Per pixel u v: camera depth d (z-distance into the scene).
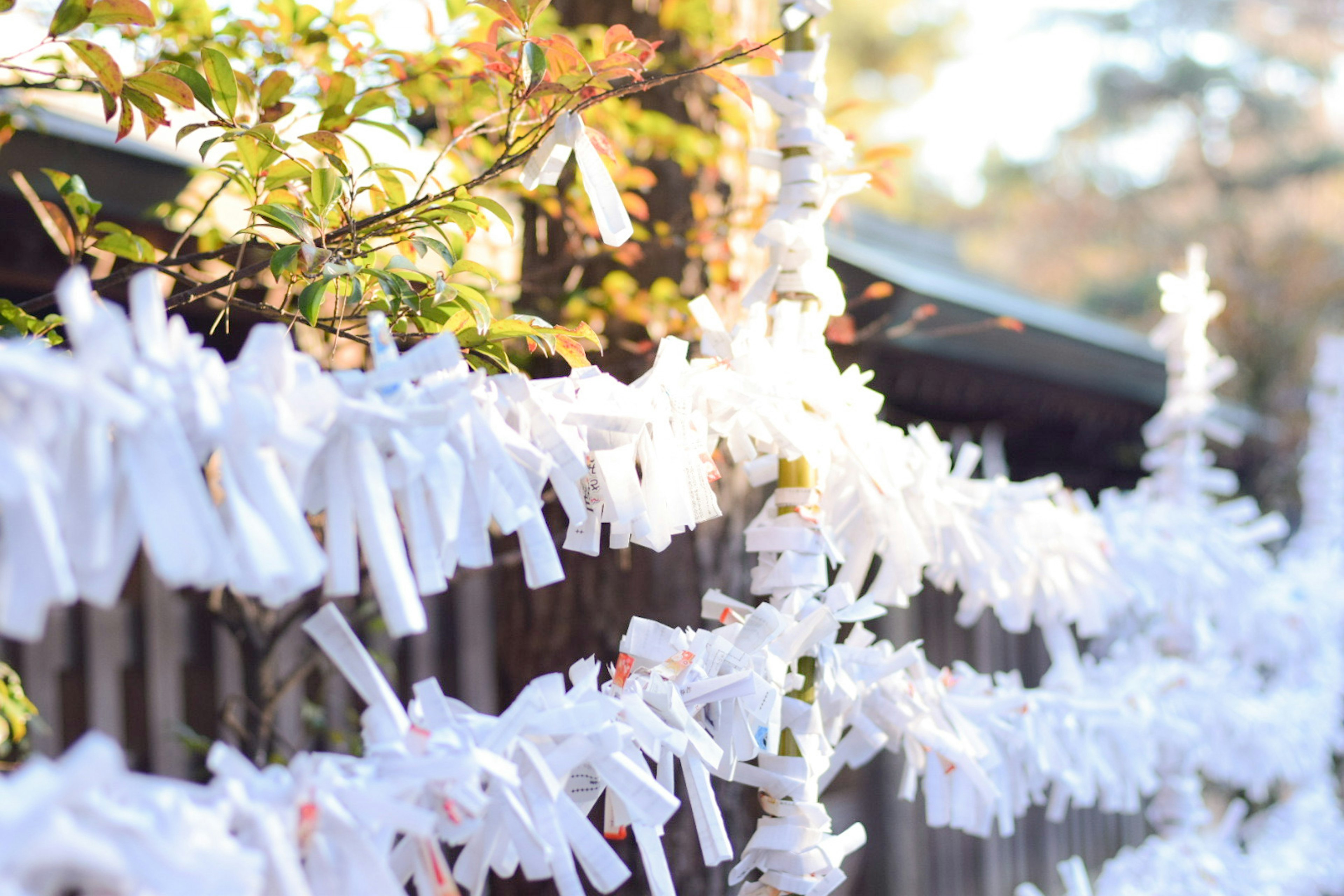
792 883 1.89
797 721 1.91
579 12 2.50
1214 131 20.42
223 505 1.54
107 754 1.45
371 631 2.68
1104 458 6.18
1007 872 5.14
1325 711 3.53
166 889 1.47
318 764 1.59
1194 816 2.81
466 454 1.62
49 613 2.71
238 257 2.01
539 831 1.65
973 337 4.16
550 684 1.70
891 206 22.44
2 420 1.46
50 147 2.38
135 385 1.49
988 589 2.04
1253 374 14.19
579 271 2.43
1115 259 21.02
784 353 1.89
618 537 1.77
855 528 2.02
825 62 1.99
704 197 2.44
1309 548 4.11
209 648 2.94
